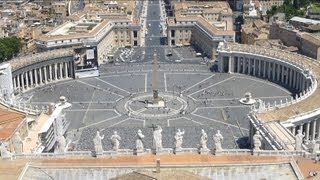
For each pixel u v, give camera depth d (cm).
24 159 12375
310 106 18675
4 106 18950
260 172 11606
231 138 18950
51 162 12100
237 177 11512
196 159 12138
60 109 19062
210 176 11538
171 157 12294
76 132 19812
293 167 11631
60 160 12206
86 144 18575
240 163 11869
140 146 12575
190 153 12650
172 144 18300
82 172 11775
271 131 15938
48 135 16638
